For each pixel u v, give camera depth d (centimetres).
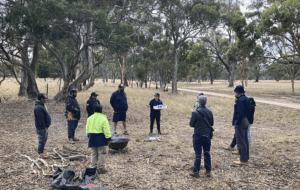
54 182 336
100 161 412
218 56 3975
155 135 773
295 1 2308
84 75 1655
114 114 763
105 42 1486
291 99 2050
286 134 778
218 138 736
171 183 380
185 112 1338
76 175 396
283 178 400
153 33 2512
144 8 1997
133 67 3906
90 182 347
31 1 1268
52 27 1270
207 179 399
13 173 388
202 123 408
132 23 2180
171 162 485
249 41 2623
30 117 1000
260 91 3023
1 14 1230
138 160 499
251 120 588
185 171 437
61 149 546
